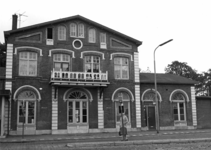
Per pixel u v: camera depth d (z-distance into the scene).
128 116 27.64
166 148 13.88
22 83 24.53
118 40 28.45
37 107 24.59
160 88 29.56
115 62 28.14
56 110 25.02
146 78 30.28
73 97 25.95
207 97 31.58
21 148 14.83
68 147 14.78
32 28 25.55
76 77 25.00
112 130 26.55
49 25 26.25
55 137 21.08
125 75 28.23
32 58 25.36
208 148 13.75
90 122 26.00
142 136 22.06
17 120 23.92
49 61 25.69
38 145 16.28
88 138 20.70
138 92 28.19
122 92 27.81
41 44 25.72
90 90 26.44
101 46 27.69
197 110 31.06
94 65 27.27
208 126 31.16
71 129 25.27
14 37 24.98
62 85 24.86
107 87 27.14
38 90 24.84
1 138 20.48
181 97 30.44
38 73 25.12
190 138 18.61
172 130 28.00
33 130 24.17
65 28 26.83
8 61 24.44
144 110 28.56
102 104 26.61
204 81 63.91
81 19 27.25
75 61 26.53
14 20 27.55
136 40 28.59
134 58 28.70
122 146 15.04
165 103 29.45
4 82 24.34
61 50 26.19
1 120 21.27
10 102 23.92
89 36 27.64
